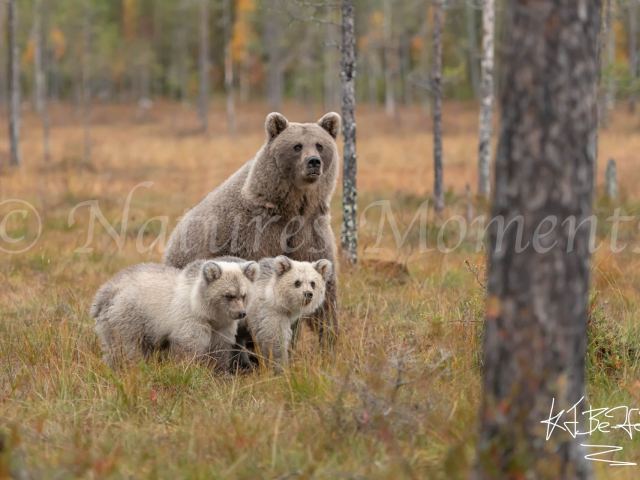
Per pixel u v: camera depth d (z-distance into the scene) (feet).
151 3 371.56
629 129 208.13
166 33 374.63
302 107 323.98
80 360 34.09
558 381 17.38
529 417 17.56
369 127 262.47
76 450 21.85
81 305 45.39
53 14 244.01
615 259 56.75
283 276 34.47
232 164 167.12
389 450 21.76
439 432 23.00
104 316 35.09
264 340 34.88
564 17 16.66
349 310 45.37
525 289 17.34
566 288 17.29
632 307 41.65
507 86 17.40
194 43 376.68
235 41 335.06
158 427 25.55
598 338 32.40
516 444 17.69
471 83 334.65
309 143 37.83
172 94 362.94
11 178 126.41
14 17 149.89
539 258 17.16
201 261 35.50
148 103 334.03
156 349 34.76
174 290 34.40
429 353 32.09
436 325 33.81
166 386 30.19
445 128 250.16
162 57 381.60
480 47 286.87
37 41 288.10
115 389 29.07
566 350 17.48
